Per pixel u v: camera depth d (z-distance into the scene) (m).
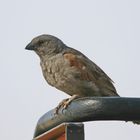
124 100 4.34
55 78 10.59
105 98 4.42
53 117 5.01
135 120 4.41
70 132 4.23
